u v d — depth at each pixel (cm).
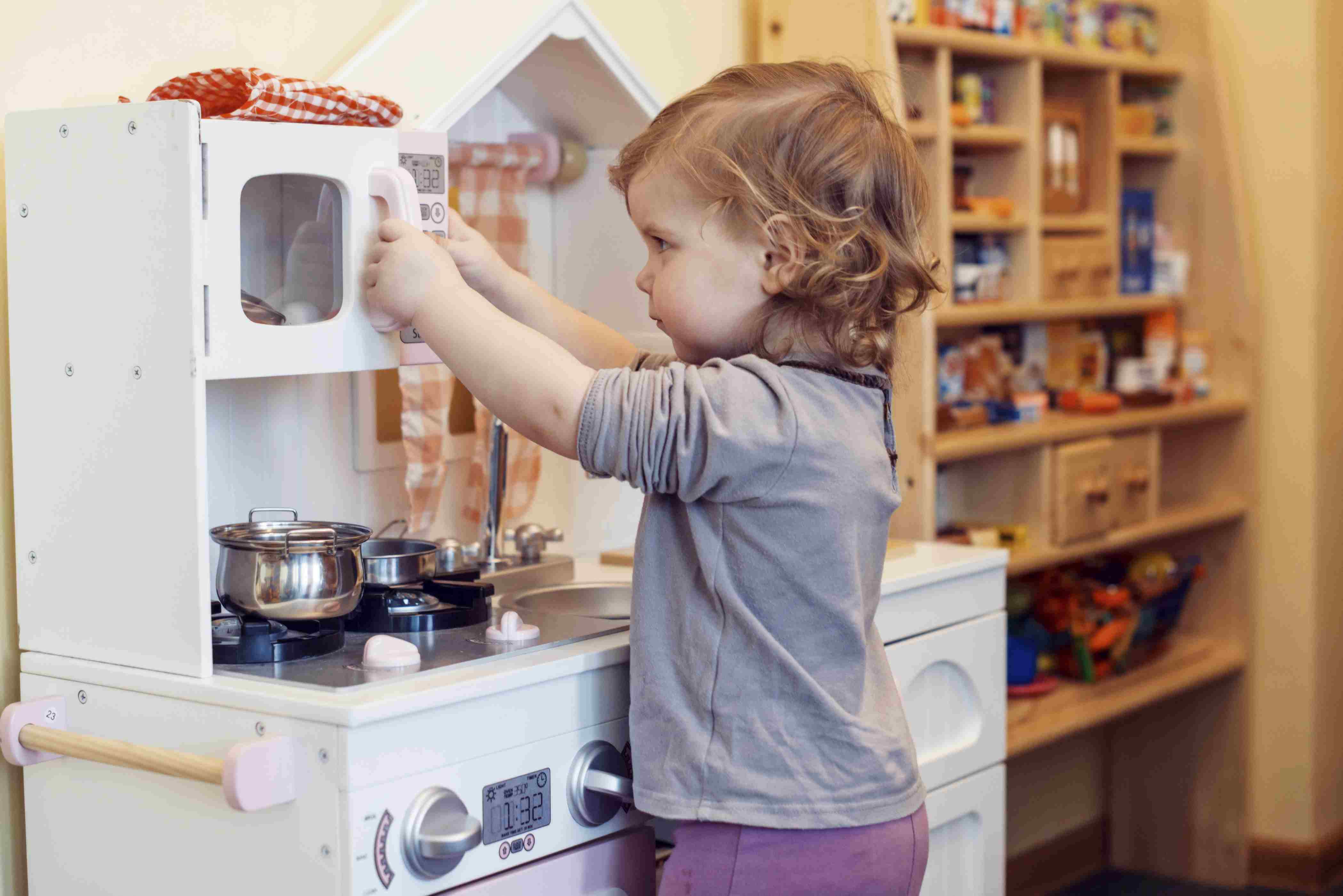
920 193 111
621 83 156
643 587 106
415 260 106
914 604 143
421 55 135
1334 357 280
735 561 100
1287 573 278
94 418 108
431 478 151
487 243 127
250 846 99
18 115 111
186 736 102
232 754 91
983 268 233
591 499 177
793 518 99
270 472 139
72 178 107
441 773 98
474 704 100
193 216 100
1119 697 242
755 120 103
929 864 149
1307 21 271
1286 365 277
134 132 103
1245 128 279
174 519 103
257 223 107
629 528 179
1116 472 247
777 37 198
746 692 100
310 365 108
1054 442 238
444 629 117
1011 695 240
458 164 156
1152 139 271
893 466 109
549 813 106
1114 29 261
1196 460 280
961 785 151
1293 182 275
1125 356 281
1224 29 280
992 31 229
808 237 100
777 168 101
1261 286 279
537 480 166
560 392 99
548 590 144
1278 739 280
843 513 100
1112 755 292
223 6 134
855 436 102
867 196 104
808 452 98
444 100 137
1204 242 277
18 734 109
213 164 101
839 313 102
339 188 110
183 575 103
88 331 108
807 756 100
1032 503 236
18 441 114
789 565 99
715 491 99
